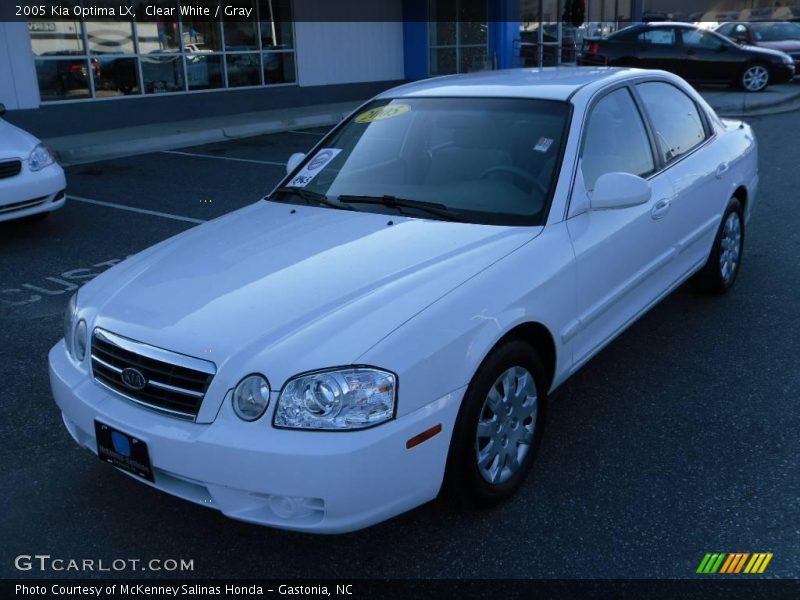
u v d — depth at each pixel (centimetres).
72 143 1220
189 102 1481
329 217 362
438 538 295
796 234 687
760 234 690
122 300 305
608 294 369
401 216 354
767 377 420
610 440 362
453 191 363
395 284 288
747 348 457
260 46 1592
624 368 436
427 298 280
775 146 1124
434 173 377
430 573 277
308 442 247
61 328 509
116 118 1370
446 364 270
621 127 404
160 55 1426
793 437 359
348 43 1759
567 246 335
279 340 263
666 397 401
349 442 247
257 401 254
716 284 523
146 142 1248
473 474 290
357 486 249
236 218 385
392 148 401
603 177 351
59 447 367
